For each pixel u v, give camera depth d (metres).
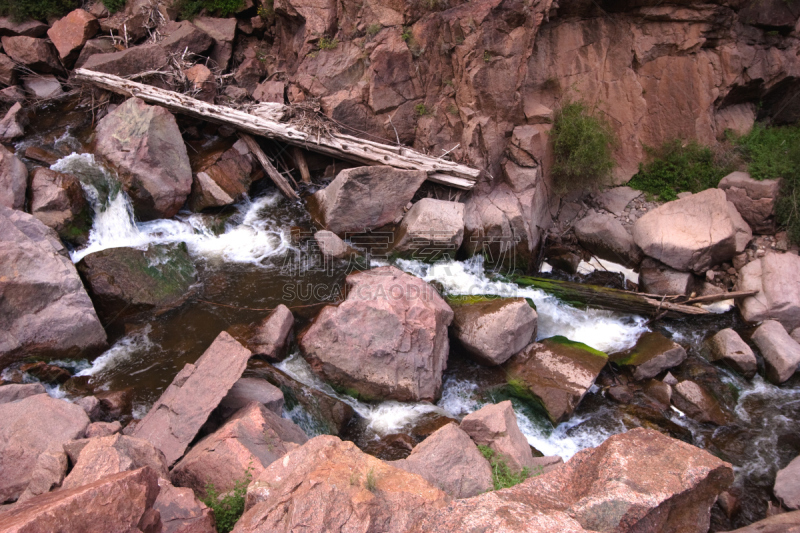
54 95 12.41
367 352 8.02
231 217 10.84
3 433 5.90
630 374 8.95
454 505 4.52
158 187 10.19
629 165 12.41
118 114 10.70
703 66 11.69
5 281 7.68
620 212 11.84
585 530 4.10
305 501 4.35
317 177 11.83
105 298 8.69
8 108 12.03
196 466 5.84
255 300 9.32
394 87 11.42
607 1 11.43
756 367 8.95
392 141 11.70
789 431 8.09
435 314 8.30
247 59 12.87
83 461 4.97
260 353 8.15
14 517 3.89
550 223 11.90
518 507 4.42
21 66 12.45
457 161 11.40
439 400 8.38
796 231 10.54
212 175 10.77
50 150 10.81
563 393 8.13
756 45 11.80
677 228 10.55
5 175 9.09
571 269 11.23
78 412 6.21
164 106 11.09
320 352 8.19
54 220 9.32
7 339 7.64
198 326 8.80
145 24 12.77
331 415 7.57
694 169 11.88
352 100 11.43
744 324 9.84
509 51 10.89
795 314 9.54
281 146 11.62
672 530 4.60
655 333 9.49
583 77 12.03
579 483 4.89
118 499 4.12
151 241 10.06
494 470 6.22
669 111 12.08
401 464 5.82
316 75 11.70
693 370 9.08
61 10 13.02
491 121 11.20
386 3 11.23
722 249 10.41
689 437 8.03
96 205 9.99
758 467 7.56
